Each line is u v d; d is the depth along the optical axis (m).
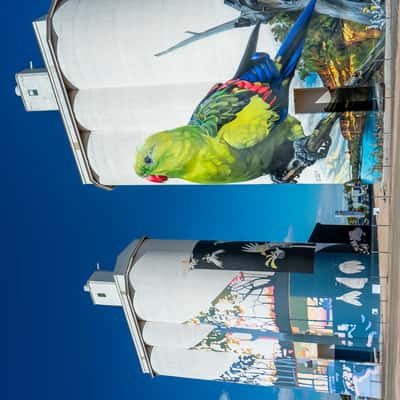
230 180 20.91
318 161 19.64
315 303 19.73
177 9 18.78
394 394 15.67
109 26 19.34
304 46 18.12
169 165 20.94
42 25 19.83
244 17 18.28
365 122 18.83
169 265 21.56
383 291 19.14
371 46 17.67
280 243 21.30
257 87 18.98
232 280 20.61
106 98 20.66
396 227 15.94
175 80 19.81
